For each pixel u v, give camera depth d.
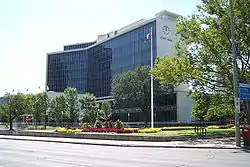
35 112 67.44
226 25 30.34
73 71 120.75
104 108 75.69
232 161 14.30
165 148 22.30
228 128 50.19
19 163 13.91
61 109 70.25
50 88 127.75
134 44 88.12
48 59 130.62
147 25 83.62
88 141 28.95
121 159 15.17
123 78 72.06
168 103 78.81
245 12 29.98
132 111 85.38
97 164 13.30
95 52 109.88
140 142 26.80
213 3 31.66
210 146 22.36
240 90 23.28
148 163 13.53
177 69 32.75
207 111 37.53
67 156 16.75
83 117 73.06
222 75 31.61
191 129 45.19
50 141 31.17
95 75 109.12
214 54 31.09
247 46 30.78
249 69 31.38
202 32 31.58
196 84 33.38
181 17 33.78
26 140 33.41
